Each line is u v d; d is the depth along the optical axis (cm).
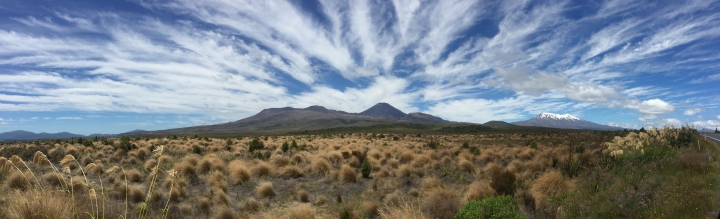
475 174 1667
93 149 2619
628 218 793
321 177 1566
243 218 930
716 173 1165
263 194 1195
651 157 1500
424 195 1199
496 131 10481
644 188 959
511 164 1767
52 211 579
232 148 2877
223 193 1070
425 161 1989
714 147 2217
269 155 2284
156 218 814
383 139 4969
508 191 1013
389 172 1644
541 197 1045
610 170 1344
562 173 1456
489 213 725
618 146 1606
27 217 582
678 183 1016
